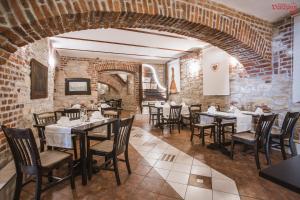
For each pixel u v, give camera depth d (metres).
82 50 6.54
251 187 2.41
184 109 6.39
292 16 3.65
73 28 2.65
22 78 3.12
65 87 7.58
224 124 4.04
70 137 2.52
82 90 7.82
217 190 2.35
